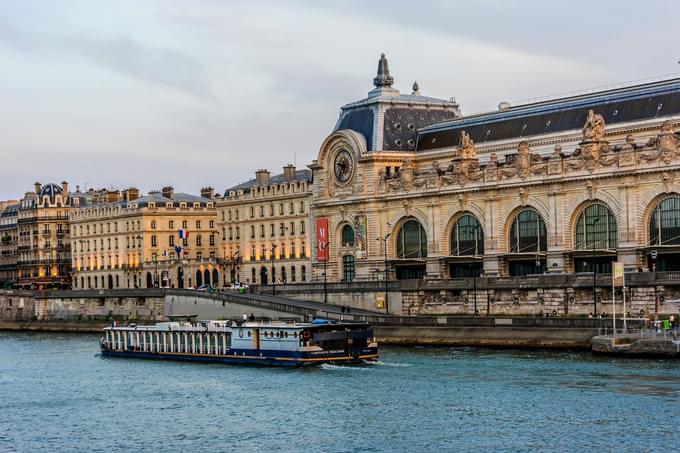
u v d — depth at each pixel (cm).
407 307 16488
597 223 16175
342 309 15700
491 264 17312
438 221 18138
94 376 12606
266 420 9562
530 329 13100
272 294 18562
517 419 9138
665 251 15362
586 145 16100
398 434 8875
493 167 17300
